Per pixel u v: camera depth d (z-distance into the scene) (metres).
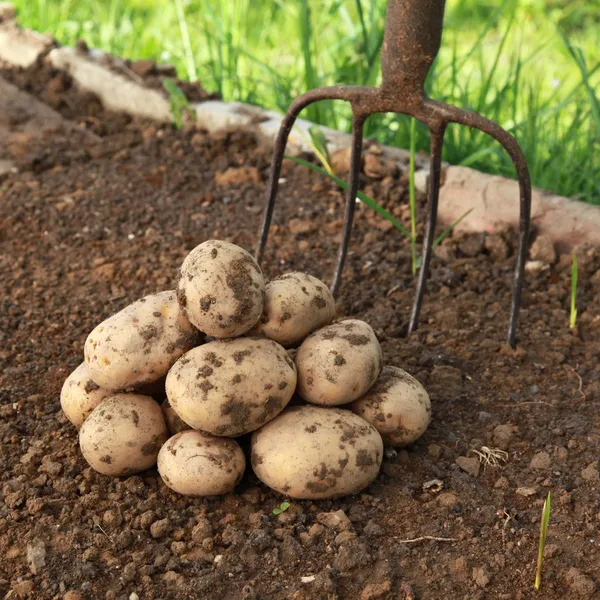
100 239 1.15
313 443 0.74
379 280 1.05
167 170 1.29
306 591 0.70
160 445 0.77
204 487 0.74
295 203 1.21
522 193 0.88
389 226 1.14
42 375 0.91
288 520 0.75
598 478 0.78
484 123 0.86
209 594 0.70
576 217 1.07
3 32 1.57
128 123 1.43
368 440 0.75
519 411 0.86
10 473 0.79
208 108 1.35
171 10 1.80
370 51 1.30
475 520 0.75
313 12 1.55
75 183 1.27
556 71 1.64
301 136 1.26
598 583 0.70
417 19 0.84
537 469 0.79
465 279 1.06
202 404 0.72
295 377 0.75
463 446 0.82
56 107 1.46
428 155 1.23
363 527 0.75
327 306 0.80
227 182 1.26
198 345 0.77
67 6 1.79
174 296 0.78
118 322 0.76
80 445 0.78
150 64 1.44
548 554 0.72
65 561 0.72
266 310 0.77
